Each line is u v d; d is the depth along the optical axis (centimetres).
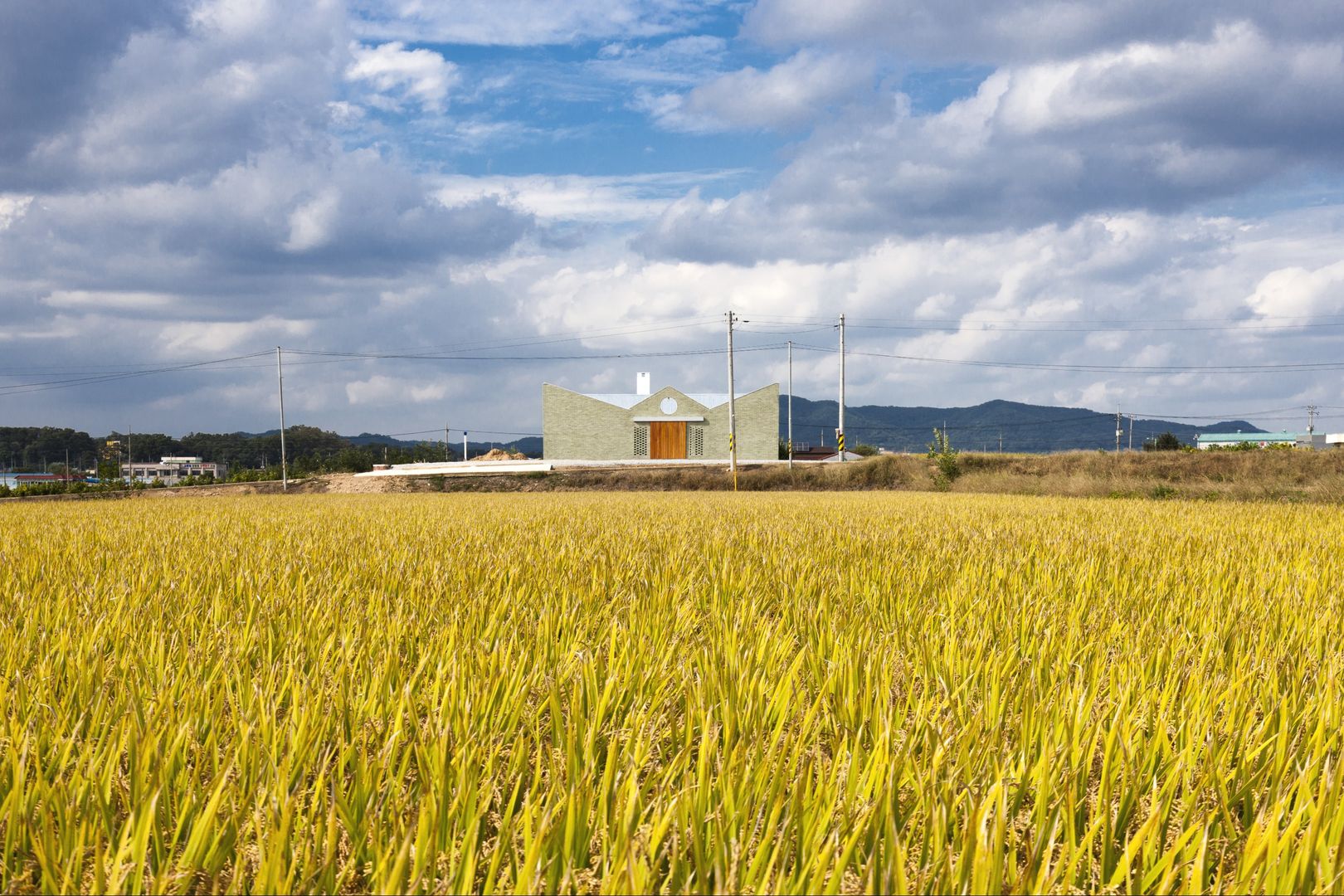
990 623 529
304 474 7506
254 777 270
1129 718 309
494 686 348
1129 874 218
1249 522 1485
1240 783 276
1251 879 215
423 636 489
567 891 209
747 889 207
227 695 359
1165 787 262
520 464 6731
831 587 678
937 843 218
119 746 275
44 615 543
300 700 339
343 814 241
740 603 589
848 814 242
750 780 261
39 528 1420
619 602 600
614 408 7269
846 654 402
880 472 5328
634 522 1461
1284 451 4350
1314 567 830
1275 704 347
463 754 271
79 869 214
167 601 602
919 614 557
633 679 383
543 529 1278
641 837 230
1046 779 255
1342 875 209
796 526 1353
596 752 309
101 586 673
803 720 316
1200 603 611
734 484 5300
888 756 272
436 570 736
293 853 223
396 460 11781
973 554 920
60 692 379
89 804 249
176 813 257
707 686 354
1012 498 2950
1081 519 1563
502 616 557
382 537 1163
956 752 292
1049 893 210
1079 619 551
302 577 700
